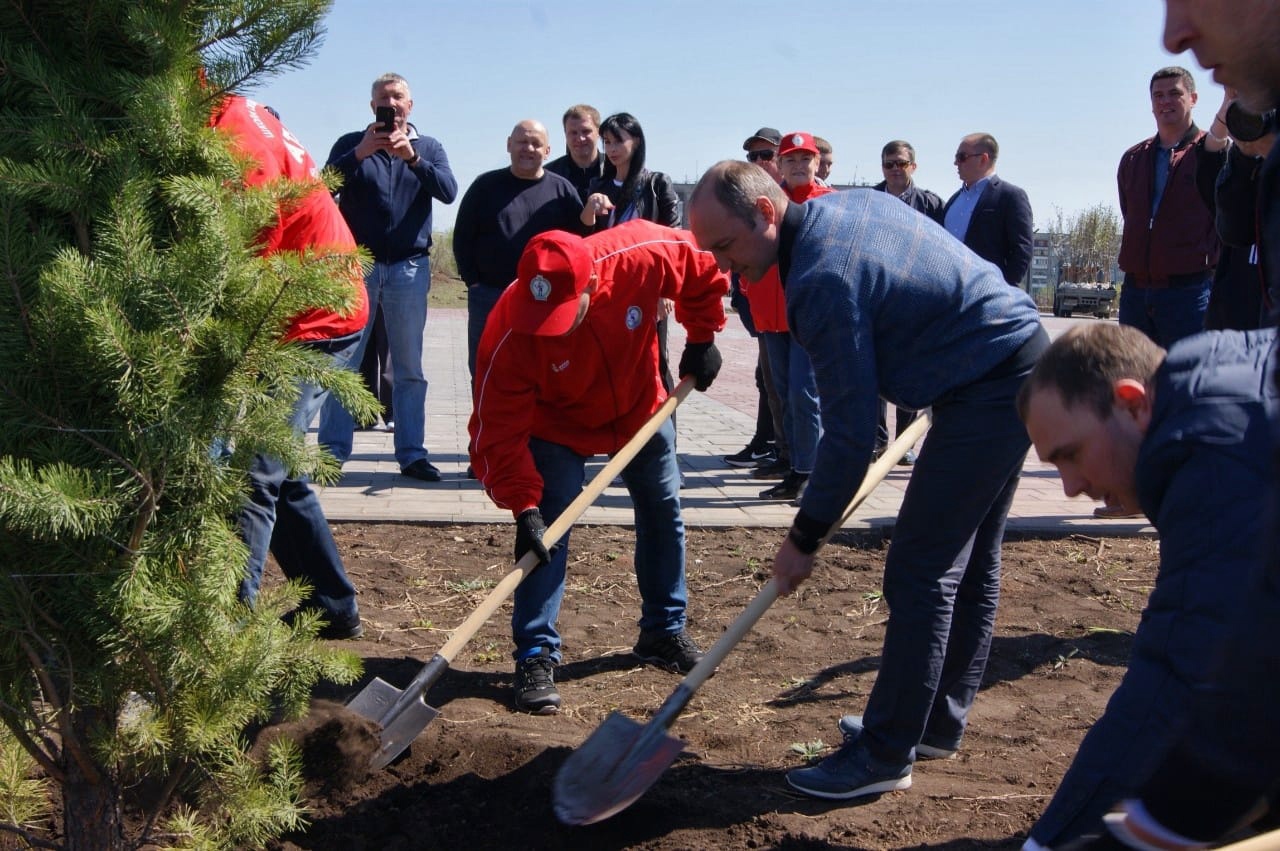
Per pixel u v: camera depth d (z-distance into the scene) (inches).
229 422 105.7
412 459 318.3
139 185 100.4
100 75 103.3
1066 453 89.4
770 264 135.0
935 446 136.5
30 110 103.5
